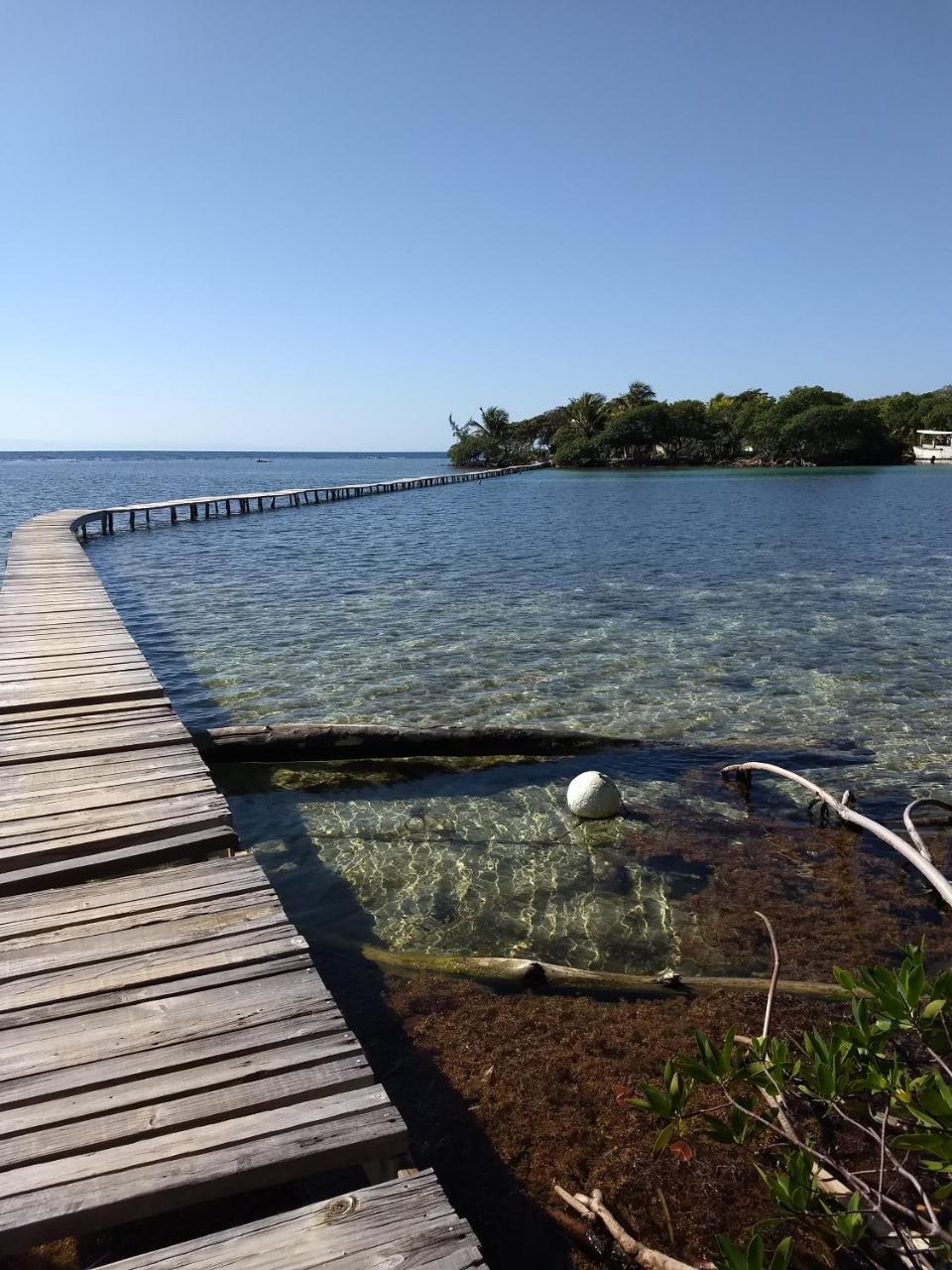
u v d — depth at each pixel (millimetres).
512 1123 3492
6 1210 2449
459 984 4617
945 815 7109
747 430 83562
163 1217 3037
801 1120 3396
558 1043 4043
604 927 5383
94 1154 2680
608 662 12070
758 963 4926
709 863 6230
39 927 4082
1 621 11711
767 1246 2889
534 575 20344
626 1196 3119
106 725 7273
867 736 8961
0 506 44062
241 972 3713
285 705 10219
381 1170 2973
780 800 7402
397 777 7957
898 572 20062
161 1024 3359
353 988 4586
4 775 6152
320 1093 2988
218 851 5285
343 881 6062
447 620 15141
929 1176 3090
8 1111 2859
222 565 22938
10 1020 3373
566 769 8102
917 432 82688
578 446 88500
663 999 4465
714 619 15000
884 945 5086
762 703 10102
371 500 50250
